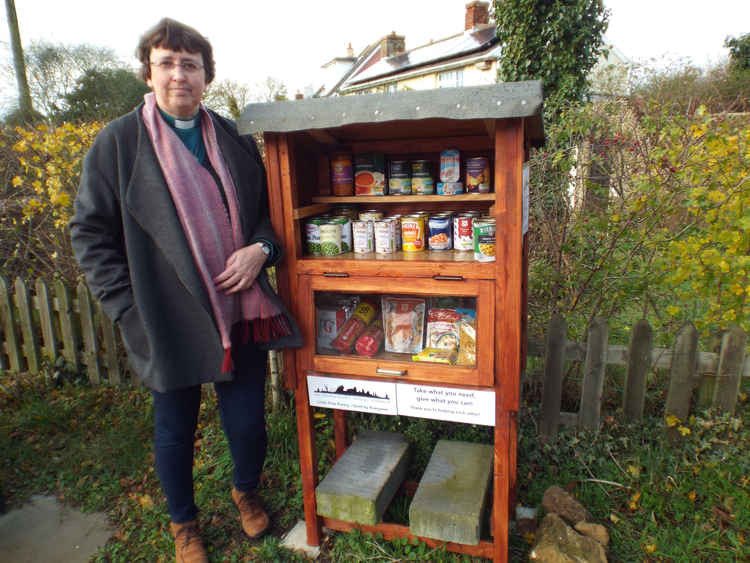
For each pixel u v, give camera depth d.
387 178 2.01
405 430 2.71
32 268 4.23
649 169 2.71
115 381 3.38
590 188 2.92
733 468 2.26
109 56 14.05
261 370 1.95
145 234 1.62
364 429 2.53
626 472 2.34
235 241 1.72
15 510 2.30
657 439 2.50
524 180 1.70
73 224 1.63
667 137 2.74
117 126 1.61
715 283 2.66
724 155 2.44
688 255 2.54
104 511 2.28
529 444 2.60
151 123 1.61
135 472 2.51
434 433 2.71
